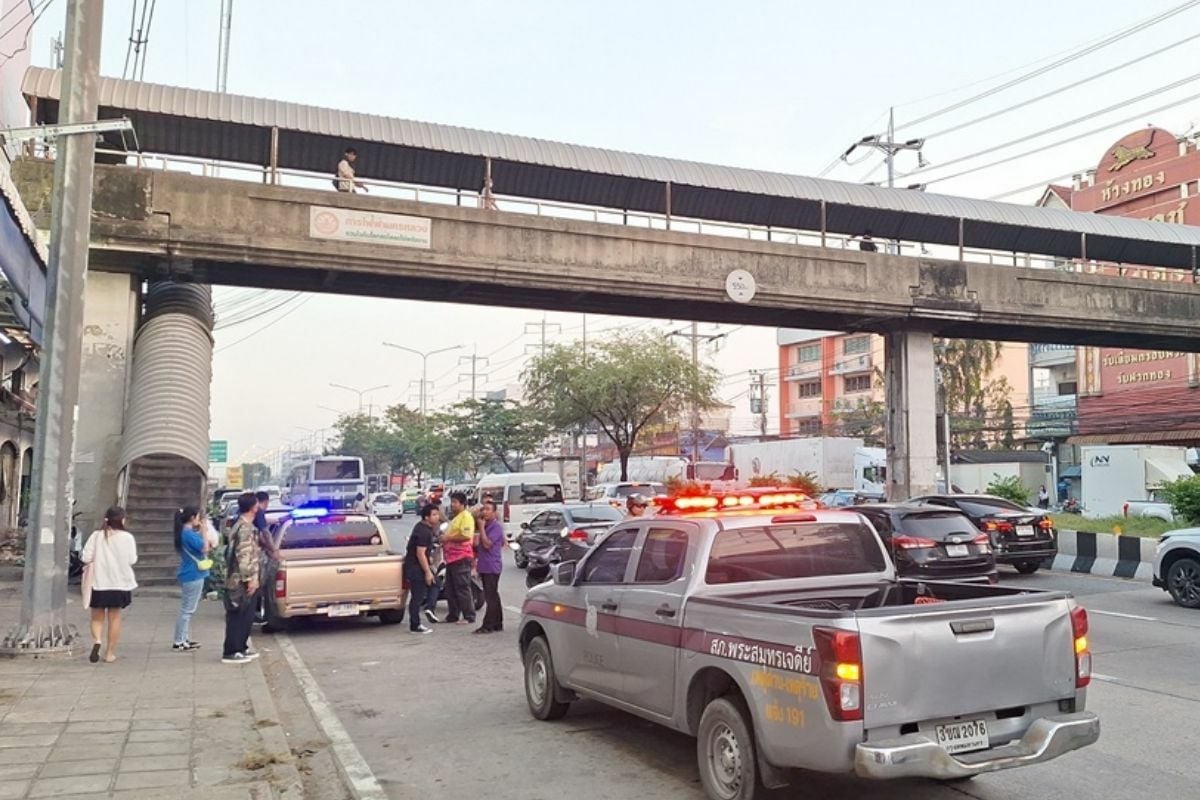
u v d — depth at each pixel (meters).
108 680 8.90
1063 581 16.94
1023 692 4.99
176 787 5.70
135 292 18.58
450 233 19.19
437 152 20.33
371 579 12.95
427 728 7.66
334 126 19.34
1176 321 26.64
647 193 23.06
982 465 40.25
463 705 8.46
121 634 11.87
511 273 19.59
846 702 4.54
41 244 14.08
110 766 6.12
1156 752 6.53
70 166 10.33
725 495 6.77
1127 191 40.31
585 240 20.27
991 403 48.47
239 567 10.08
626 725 7.59
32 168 16.88
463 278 19.25
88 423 17.50
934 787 5.83
